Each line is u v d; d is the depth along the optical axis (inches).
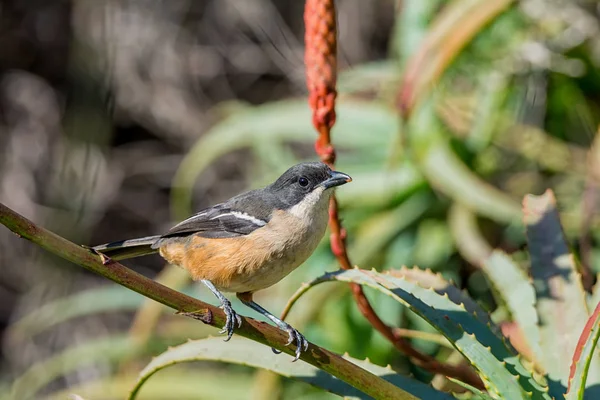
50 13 727.7
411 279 238.7
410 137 400.2
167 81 735.7
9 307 700.7
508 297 243.4
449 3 426.9
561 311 225.6
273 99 730.8
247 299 294.4
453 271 423.2
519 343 244.5
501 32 449.7
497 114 450.3
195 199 717.9
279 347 194.7
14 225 171.6
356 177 434.9
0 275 701.9
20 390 536.1
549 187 448.5
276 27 714.8
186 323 452.8
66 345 673.6
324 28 245.8
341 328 398.3
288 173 295.4
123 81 726.5
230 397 421.7
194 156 558.9
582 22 450.3
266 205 287.0
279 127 470.9
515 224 400.5
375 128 447.2
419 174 427.2
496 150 458.9
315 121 250.5
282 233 278.8
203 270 287.3
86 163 652.1
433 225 433.7
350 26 681.0
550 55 450.6
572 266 231.3
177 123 736.3
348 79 490.9
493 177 457.1
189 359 226.2
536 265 234.1
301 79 706.8
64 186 698.2
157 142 741.9
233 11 727.1
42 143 717.3
